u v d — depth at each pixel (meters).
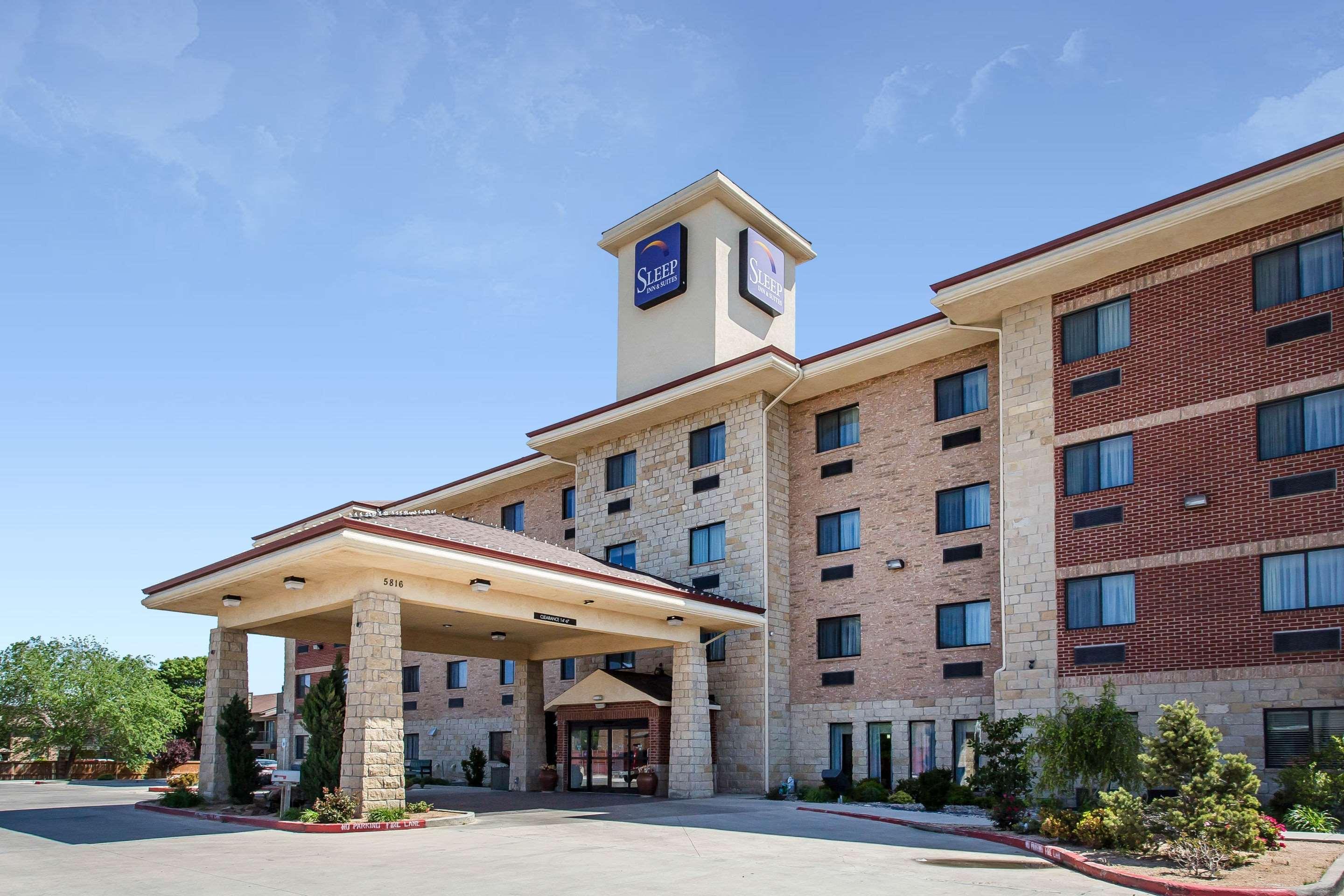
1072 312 26.98
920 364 31.64
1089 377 26.31
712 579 34.19
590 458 39.94
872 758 30.53
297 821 21.33
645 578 32.03
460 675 47.06
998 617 28.31
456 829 21.12
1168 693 23.55
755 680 32.12
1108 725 19.62
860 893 13.06
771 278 39.75
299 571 23.33
